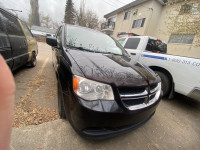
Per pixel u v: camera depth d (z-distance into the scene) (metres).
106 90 1.07
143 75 1.41
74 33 2.13
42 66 4.10
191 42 8.69
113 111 1.03
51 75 3.23
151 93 1.37
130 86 1.14
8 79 0.39
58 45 2.02
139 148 1.40
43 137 1.28
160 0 10.74
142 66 1.88
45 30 31.14
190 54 8.66
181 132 1.84
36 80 2.74
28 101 1.86
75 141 1.30
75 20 27.44
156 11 11.44
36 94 2.12
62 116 1.53
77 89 1.06
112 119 1.05
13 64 2.27
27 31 3.52
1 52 1.79
